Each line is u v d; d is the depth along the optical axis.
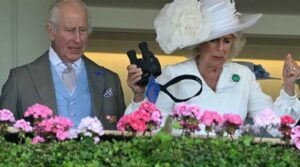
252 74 8.85
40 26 14.50
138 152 6.26
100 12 17.70
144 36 18.62
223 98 8.45
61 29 8.50
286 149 6.56
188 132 6.75
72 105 8.62
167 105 8.30
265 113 6.83
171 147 6.26
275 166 6.26
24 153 6.16
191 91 8.41
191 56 8.68
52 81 8.65
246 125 7.37
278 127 6.77
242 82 8.59
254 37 18.62
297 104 8.05
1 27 14.41
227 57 8.60
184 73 8.48
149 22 17.81
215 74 8.53
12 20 14.45
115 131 6.84
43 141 6.58
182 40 8.37
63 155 6.15
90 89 8.78
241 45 8.67
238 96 8.50
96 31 18.16
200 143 6.42
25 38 14.47
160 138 6.29
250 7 17.78
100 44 19.25
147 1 17.28
